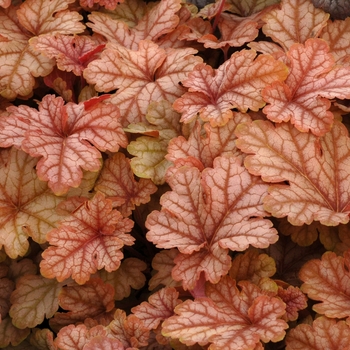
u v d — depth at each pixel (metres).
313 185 0.81
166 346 0.81
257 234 0.79
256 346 0.76
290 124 0.82
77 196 0.84
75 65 0.88
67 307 0.83
